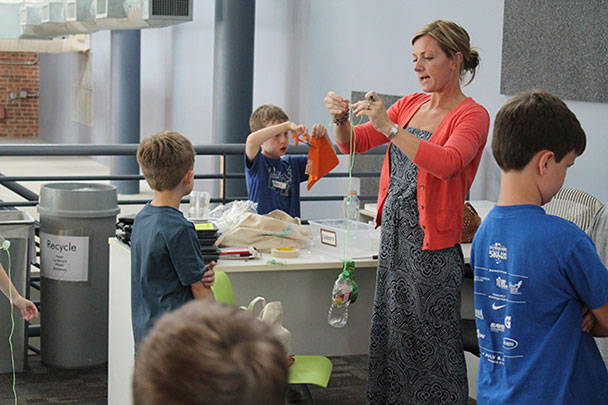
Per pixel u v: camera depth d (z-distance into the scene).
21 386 3.64
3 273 2.83
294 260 2.92
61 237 3.78
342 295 2.85
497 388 1.64
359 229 3.25
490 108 4.88
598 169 4.07
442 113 2.43
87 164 13.24
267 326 0.61
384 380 2.57
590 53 4.05
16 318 3.77
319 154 3.09
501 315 1.64
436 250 2.41
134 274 2.32
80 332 3.85
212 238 2.80
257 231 3.03
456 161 2.23
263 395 0.57
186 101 10.15
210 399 0.56
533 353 1.57
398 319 2.48
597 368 1.59
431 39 2.36
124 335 2.99
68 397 3.52
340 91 6.69
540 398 1.56
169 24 7.31
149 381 0.58
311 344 3.22
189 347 0.57
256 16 8.31
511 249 1.60
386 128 2.21
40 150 4.10
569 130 1.61
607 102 3.96
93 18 8.29
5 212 3.85
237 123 7.18
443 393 2.46
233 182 7.30
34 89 16.66
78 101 13.95
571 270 1.52
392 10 5.92
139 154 2.28
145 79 11.68
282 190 3.50
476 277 1.71
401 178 2.48
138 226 2.30
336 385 3.72
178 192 2.31
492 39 4.84
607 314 1.53
